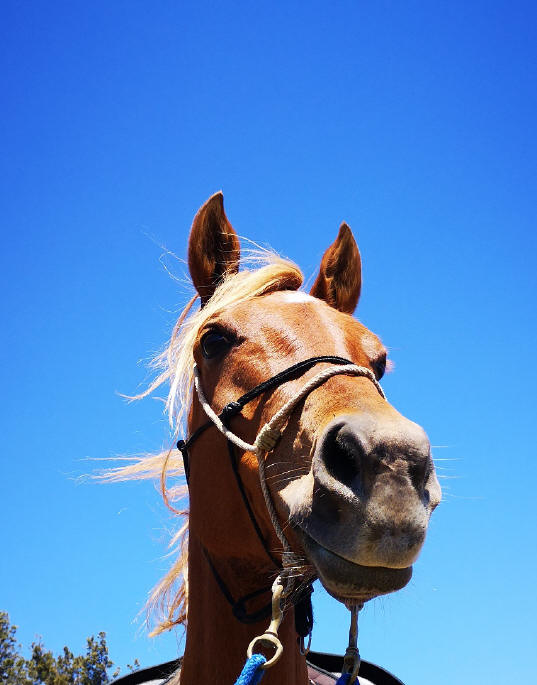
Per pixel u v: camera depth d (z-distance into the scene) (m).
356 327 2.68
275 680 2.48
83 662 8.79
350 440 1.91
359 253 3.37
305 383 2.30
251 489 2.41
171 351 3.19
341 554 1.87
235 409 2.46
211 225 3.12
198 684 2.63
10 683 8.68
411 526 1.80
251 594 2.60
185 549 3.33
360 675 3.73
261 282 2.82
